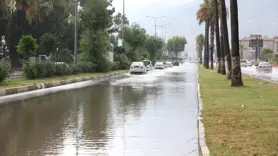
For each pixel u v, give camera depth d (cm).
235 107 1485
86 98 1984
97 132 1079
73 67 4109
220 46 4584
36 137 1013
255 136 938
